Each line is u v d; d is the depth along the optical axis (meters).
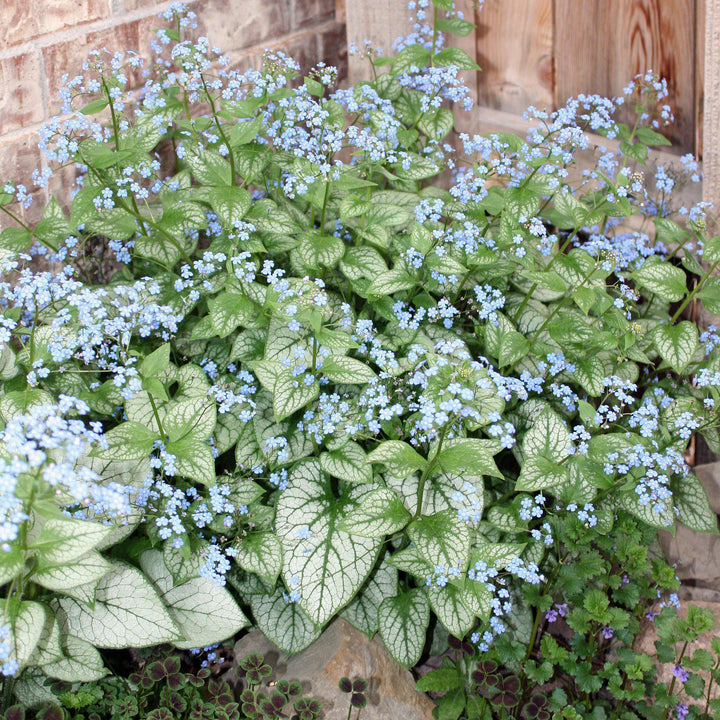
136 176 1.57
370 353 1.41
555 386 1.45
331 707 1.38
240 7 1.65
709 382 1.39
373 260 1.46
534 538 1.42
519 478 1.35
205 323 1.43
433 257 1.41
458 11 1.64
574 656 1.41
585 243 1.59
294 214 1.55
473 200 1.48
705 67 1.54
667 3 1.62
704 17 1.59
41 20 1.50
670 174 1.63
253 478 1.45
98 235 1.61
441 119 1.62
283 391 1.35
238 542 1.38
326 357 1.37
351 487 1.43
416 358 1.35
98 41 1.55
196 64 1.43
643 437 1.39
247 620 1.38
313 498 1.42
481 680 1.41
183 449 1.31
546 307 1.56
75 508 1.32
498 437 1.41
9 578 1.20
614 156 1.70
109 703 1.38
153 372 1.28
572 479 1.41
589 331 1.43
